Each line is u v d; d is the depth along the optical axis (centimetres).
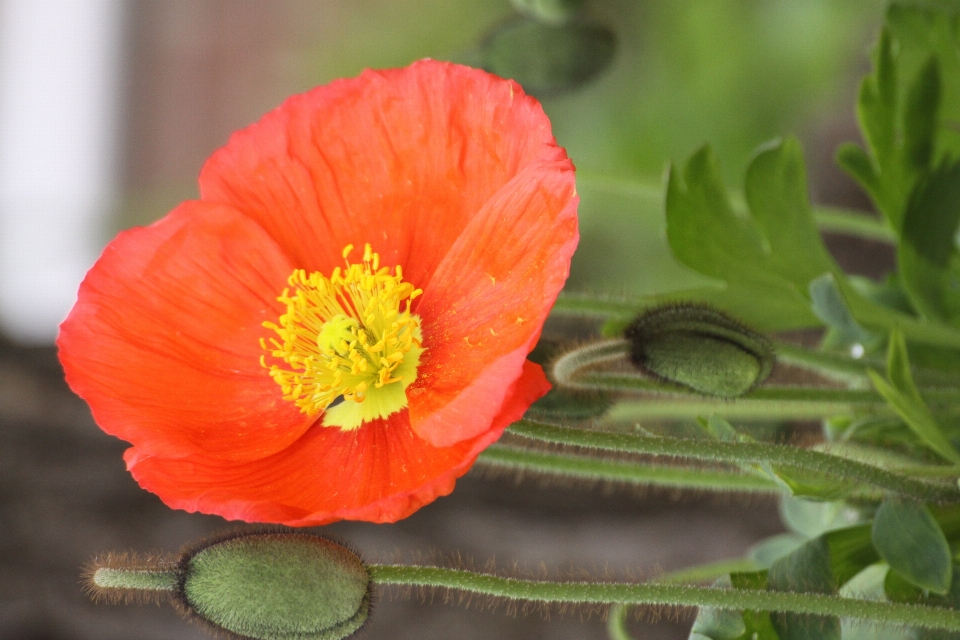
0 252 58
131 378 45
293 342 45
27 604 55
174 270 45
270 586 43
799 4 81
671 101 84
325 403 45
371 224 46
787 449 43
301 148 45
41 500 55
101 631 55
